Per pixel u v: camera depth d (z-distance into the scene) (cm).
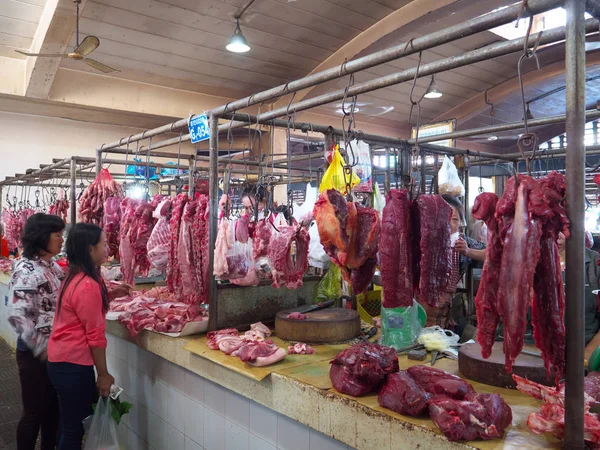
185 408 294
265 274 345
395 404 177
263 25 669
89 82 749
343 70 230
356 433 186
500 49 191
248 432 246
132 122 878
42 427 314
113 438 272
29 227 300
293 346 265
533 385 167
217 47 717
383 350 202
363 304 379
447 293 338
